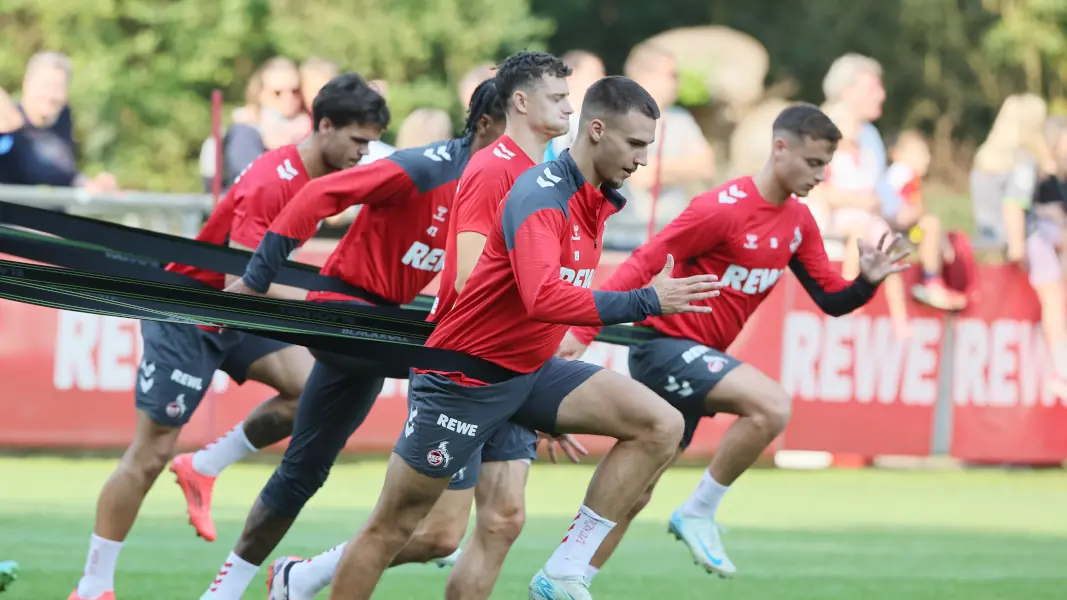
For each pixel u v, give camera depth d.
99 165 66.94
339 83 20.73
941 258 37.94
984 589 24.80
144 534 27.09
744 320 23.27
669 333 23.16
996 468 40.06
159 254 20.67
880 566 26.73
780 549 28.19
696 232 22.20
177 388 20.80
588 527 17.36
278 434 22.98
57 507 29.22
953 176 86.31
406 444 16.77
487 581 18.59
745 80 63.25
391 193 19.34
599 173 16.33
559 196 16.03
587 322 15.69
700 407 22.84
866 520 31.98
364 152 20.89
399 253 19.86
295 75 35.78
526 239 15.77
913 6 89.06
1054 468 40.44
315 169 20.95
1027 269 38.59
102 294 16.47
